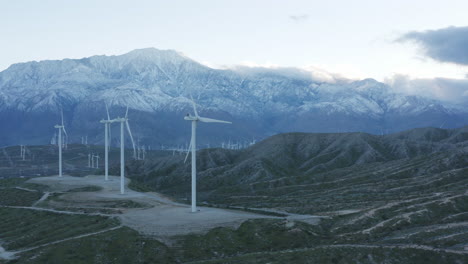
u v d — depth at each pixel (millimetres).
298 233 143000
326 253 112125
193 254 127812
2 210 188750
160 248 128875
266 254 117250
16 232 155750
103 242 130625
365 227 154000
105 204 186625
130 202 188375
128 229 141125
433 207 165625
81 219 160250
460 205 167375
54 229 151500
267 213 179625
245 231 143125
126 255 125250
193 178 165625
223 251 130250
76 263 119562
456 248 117188
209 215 160000
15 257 123000
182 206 183000
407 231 141250
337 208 190500
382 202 194125
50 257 121188
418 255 110125
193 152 166125
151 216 159375
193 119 163625
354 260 108625
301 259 109812
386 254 110625
